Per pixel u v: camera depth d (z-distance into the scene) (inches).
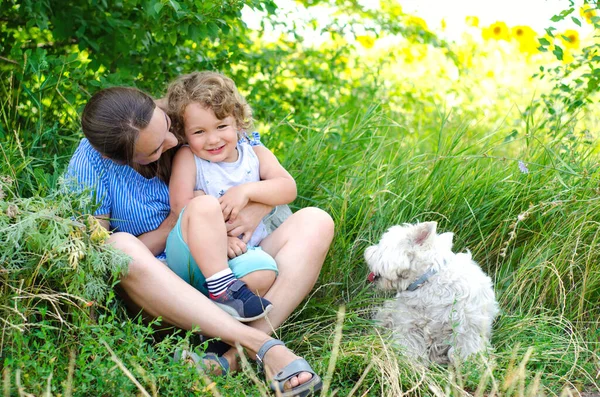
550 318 128.1
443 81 277.3
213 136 118.8
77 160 116.6
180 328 110.1
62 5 157.3
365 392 102.0
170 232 114.2
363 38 257.3
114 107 108.5
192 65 171.2
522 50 270.5
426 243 121.9
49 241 97.1
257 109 180.9
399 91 238.4
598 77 161.6
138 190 120.0
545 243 141.3
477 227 149.7
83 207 108.1
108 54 160.2
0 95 151.9
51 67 145.3
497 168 161.2
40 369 86.9
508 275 143.1
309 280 117.6
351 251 140.4
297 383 98.7
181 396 91.7
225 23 147.6
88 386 89.3
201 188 123.0
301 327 123.1
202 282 113.3
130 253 105.1
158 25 148.5
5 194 107.7
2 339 91.6
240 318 106.3
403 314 123.2
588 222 140.1
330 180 158.1
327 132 172.1
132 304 109.9
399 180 155.7
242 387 97.3
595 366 118.6
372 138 166.1
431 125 226.5
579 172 151.5
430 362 119.3
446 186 152.5
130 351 98.0
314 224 119.4
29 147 140.4
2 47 159.2
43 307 100.7
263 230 126.6
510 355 116.4
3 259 94.3
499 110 245.8
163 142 114.3
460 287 120.0
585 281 133.8
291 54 213.6
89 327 95.3
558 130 165.8
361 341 113.8
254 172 127.6
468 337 119.7
